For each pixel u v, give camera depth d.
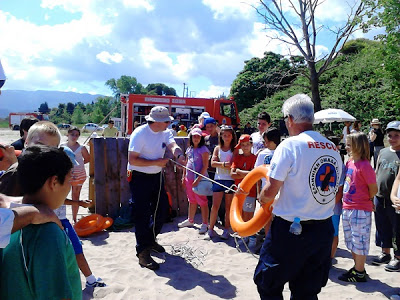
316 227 2.69
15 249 1.68
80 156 6.22
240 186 3.83
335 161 2.77
